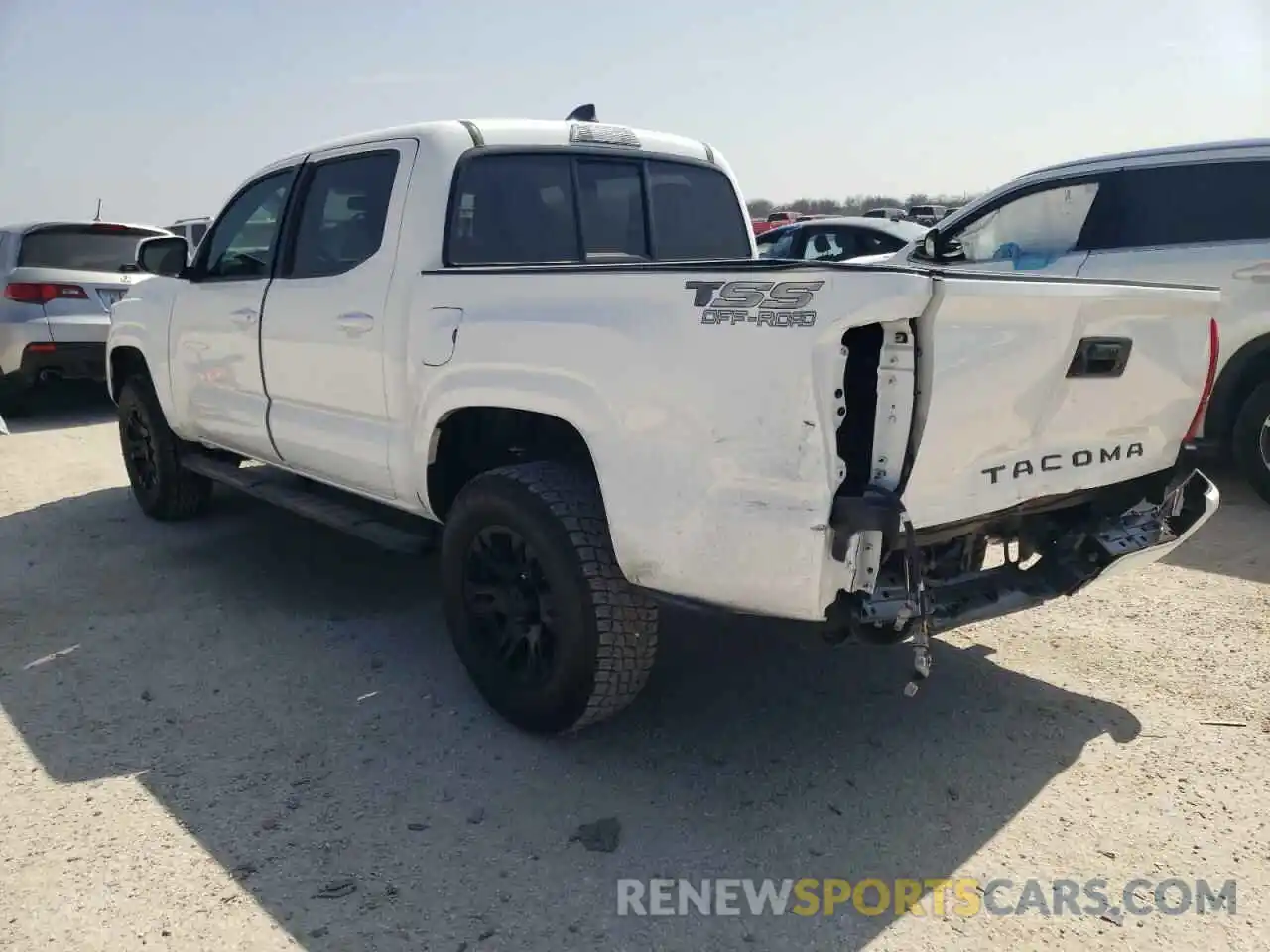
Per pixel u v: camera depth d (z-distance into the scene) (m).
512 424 3.76
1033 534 3.49
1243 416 6.11
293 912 2.59
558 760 3.33
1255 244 6.01
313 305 4.21
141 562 5.35
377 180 4.05
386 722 3.59
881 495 2.61
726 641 4.32
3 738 3.49
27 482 7.13
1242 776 3.22
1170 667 4.01
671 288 2.85
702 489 2.78
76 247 9.35
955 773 3.26
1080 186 6.65
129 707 3.71
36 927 2.53
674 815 3.03
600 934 2.51
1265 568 5.08
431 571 5.21
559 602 3.19
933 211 18.14
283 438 4.58
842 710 3.69
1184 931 2.52
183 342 5.29
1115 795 3.13
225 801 3.09
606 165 4.32
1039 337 2.92
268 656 4.16
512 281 3.32
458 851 2.84
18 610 4.67
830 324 2.53
